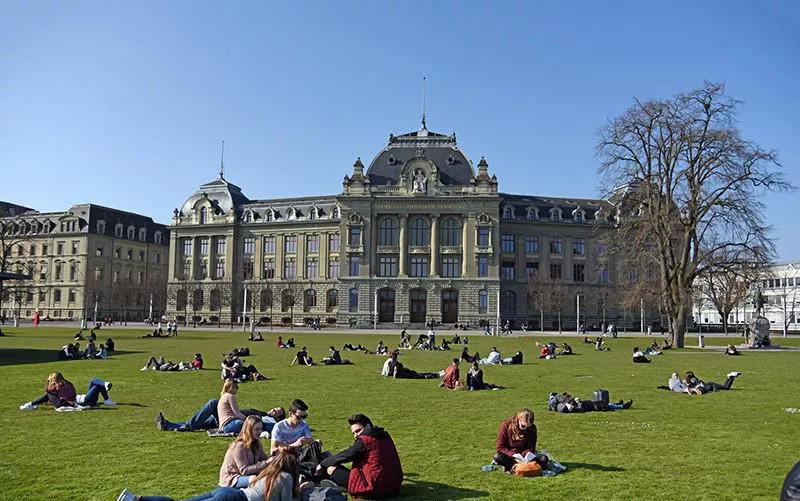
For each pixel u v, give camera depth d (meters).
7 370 39.34
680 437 19.95
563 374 40.91
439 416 23.70
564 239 147.12
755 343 73.31
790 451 17.94
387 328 124.62
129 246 176.25
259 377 35.81
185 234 158.62
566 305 143.62
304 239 151.62
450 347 71.81
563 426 21.86
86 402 25.00
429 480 14.94
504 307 142.62
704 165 69.62
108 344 58.06
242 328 125.19
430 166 132.62
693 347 73.19
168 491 13.80
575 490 14.11
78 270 163.75
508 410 25.22
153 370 40.25
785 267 179.62
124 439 19.16
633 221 75.94
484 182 131.88
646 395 30.28
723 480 14.88
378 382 35.12
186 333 98.88
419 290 131.38
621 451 17.98
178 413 23.89
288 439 16.48
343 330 117.12
